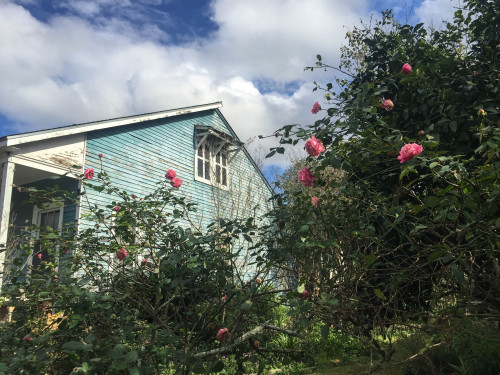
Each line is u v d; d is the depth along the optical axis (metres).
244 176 14.09
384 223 3.15
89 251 3.70
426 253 2.79
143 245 3.62
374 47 4.46
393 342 3.82
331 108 3.18
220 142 13.73
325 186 3.25
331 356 4.47
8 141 7.33
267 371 4.08
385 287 3.26
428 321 3.13
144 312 3.75
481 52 4.05
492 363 2.78
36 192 3.61
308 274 3.05
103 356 2.25
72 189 8.61
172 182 3.99
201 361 2.61
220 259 3.31
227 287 3.16
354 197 3.18
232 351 3.36
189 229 3.60
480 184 2.13
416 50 4.09
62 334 2.61
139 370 2.14
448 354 3.10
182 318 3.45
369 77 4.29
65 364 2.38
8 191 7.38
